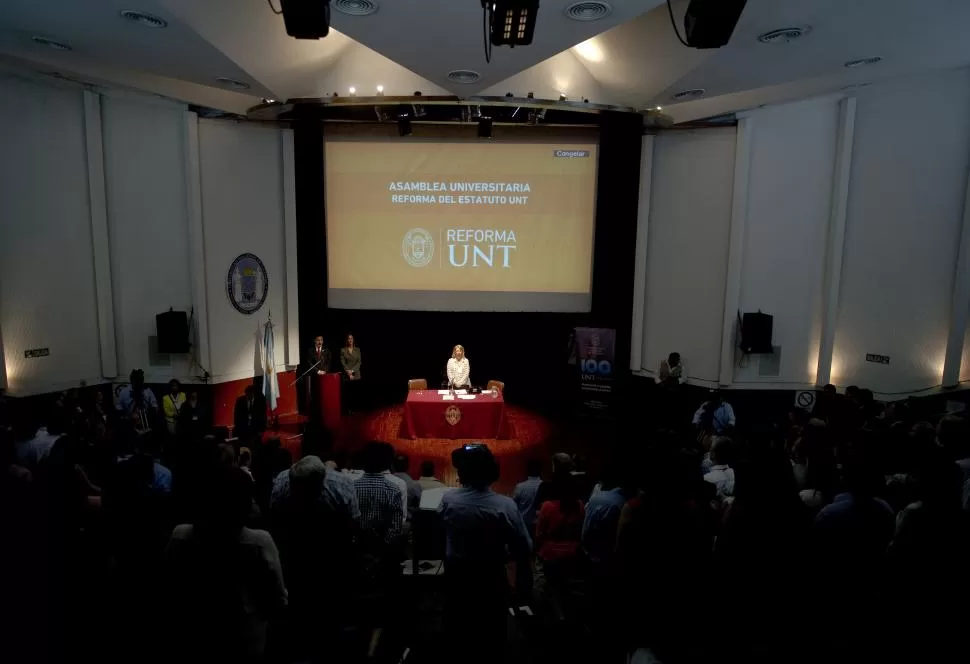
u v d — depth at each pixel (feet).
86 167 28.40
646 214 33.06
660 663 8.18
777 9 16.30
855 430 19.81
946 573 9.17
